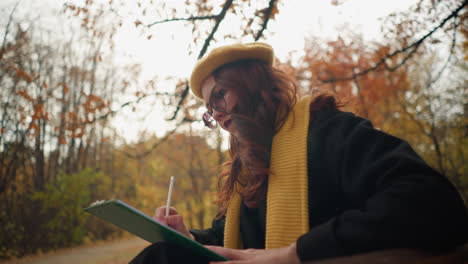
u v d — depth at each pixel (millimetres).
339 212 957
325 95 1143
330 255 687
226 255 854
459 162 13320
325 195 970
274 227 980
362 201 808
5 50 8922
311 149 1016
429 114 11578
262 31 3471
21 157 9984
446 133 12617
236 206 1292
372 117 11180
